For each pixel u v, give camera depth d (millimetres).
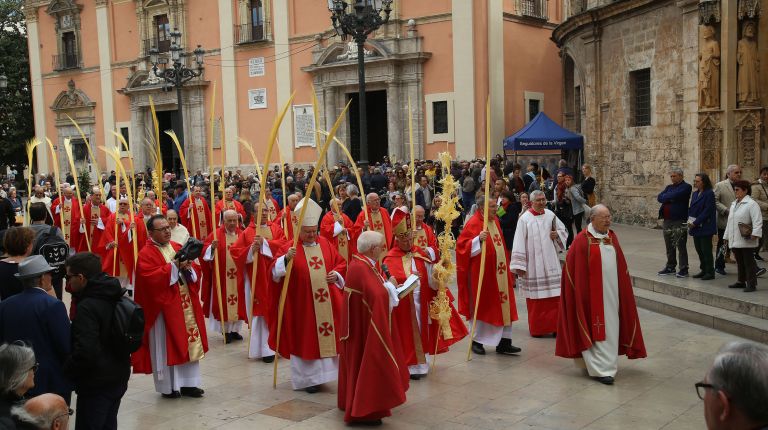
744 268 10734
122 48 38031
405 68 28266
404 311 7824
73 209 14766
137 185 25953
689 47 16406
